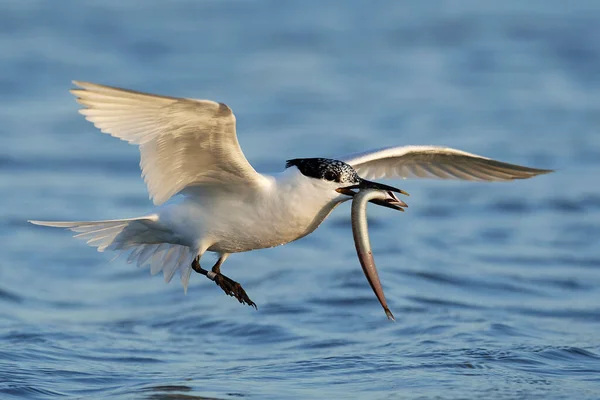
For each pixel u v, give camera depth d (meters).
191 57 32.34
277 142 23.70
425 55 33.34
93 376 10.45
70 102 27.31
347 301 13.58
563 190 20.81
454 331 12.19
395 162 11.06
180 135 8.65
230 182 9.17
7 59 31.14
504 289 14.66
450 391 9.73
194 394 9.71
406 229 18.42
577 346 11.45
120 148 23.78
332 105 27.42
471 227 18.56
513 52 33.56
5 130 24.73
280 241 9.56
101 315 13.59
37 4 39.03
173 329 12.79
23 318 13.25
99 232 9.63
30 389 9.84
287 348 11.67
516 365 10.67
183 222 9.47
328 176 9.31
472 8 39.81
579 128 25.16
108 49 33.06
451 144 23.45
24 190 20.38
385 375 10.31
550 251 16.95
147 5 39.75
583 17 37.88
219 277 9.71
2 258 16.48
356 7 40.16
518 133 24.70
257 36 35.28
